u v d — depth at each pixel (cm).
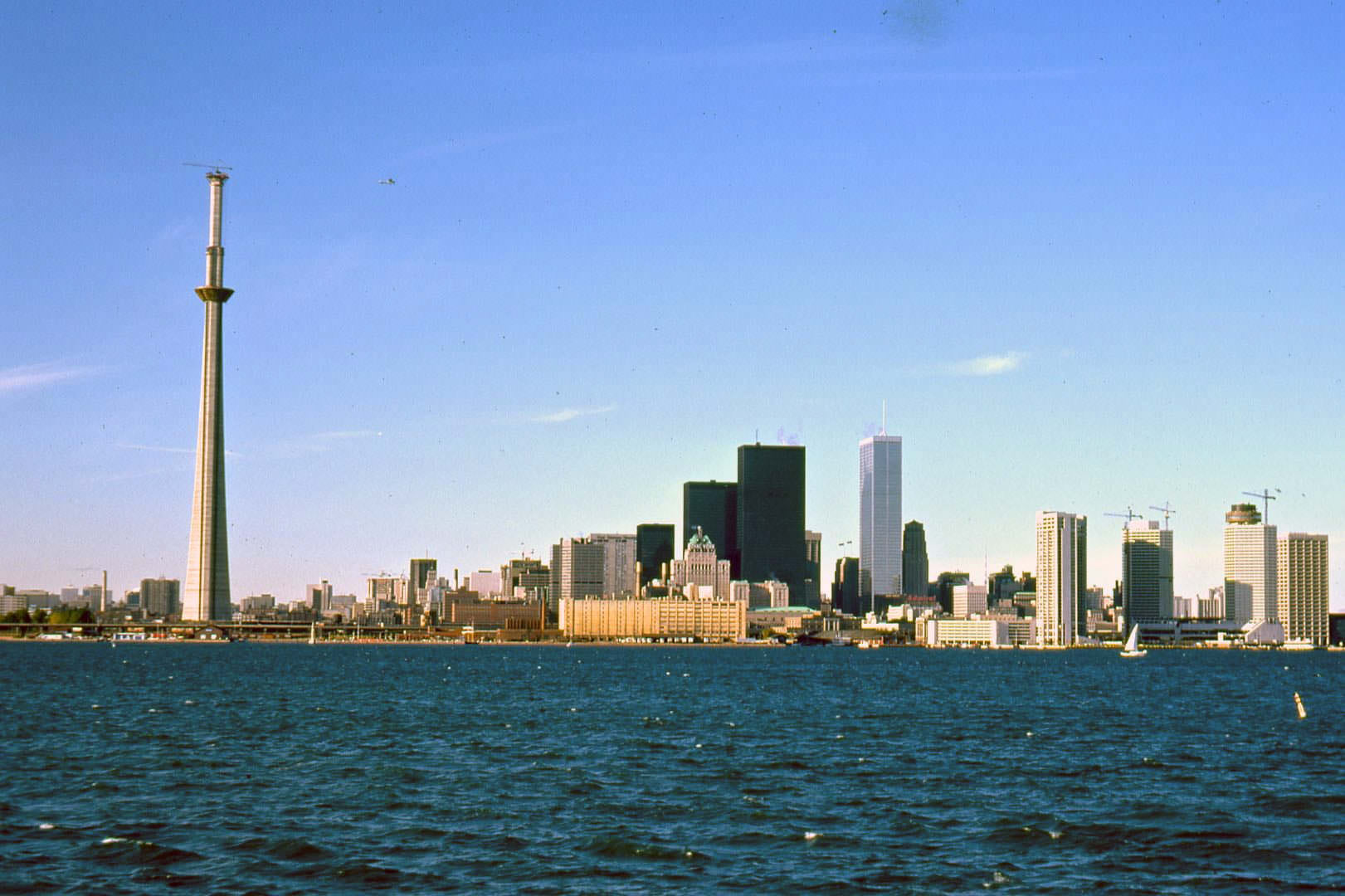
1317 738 18000
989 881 8944
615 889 8694
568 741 17000
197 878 8888
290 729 18300
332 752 15400
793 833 10469
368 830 10419
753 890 8706
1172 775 13838
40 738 16625
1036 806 11738
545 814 11219
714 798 12106
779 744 16800
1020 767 14425
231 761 14425
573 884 8800
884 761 15012
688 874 9112
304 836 10150
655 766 14375
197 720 19762
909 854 9750
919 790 12700
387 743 16512
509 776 13438
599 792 12394
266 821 10756
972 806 11775
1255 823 10950
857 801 11969
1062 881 8969
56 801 11625
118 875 8919
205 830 10356
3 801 11644
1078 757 15512
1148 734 18638
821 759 15138
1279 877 9106
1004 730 19250
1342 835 10450
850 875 9088
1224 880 9012
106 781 12825
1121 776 13762
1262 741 17612
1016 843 10138
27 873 8950
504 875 9025
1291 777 13738
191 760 14438
